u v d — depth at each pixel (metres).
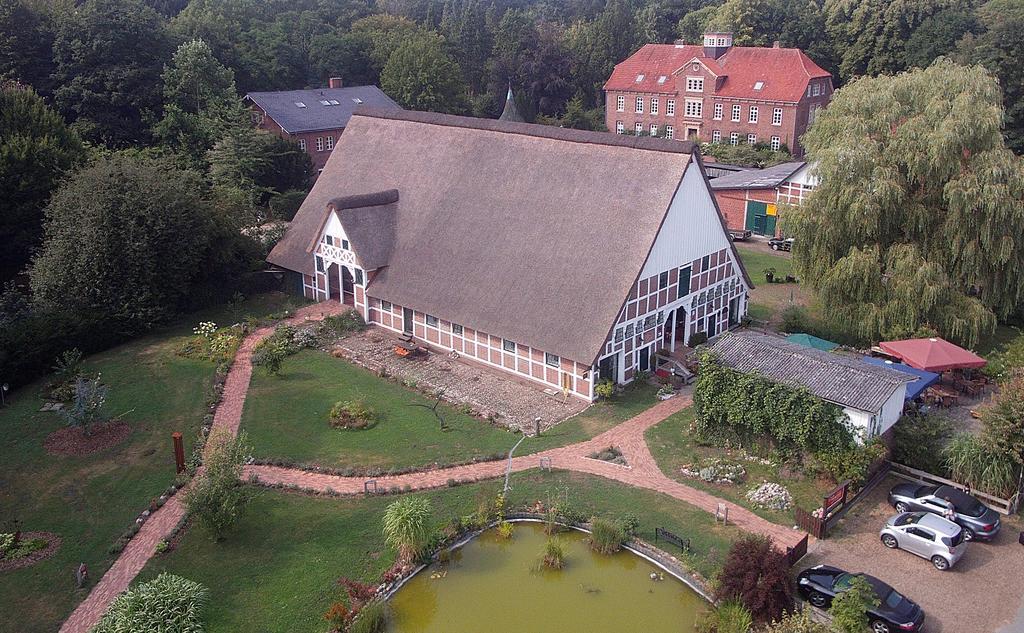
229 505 29.95
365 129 58.12
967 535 30.16
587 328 40.34
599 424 39.00
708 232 45.91
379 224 51.09
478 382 43.62
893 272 44.94
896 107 46.00
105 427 38.94
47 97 77.25
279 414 40.47
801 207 48.97
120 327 49.22
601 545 29.89
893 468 34.88
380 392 42.84
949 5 109.12
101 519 31.78
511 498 32.88
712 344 47.28
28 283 55.03
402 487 33.75
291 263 56.50
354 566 28.88
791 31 120.19
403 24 133.25
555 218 44.34
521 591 28.27
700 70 102.50
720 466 34.78
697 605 27.38
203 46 82.25
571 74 129.25
